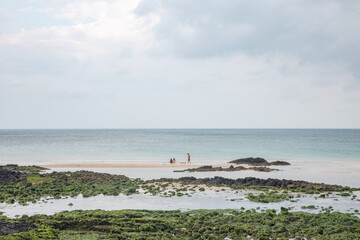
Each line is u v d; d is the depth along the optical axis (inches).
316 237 869.2
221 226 956.0
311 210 1197.7
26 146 5206.7
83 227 909.2
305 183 1752.0
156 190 1621.6
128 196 1499.8
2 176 1856.5
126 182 1823.3
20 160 3134.8
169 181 1855.3
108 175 2050.9
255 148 4746.6
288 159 3280.0
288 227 957.8
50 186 1663.4
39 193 1528.1
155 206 1294.3
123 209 1224.2
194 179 1893.5
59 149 4530.0
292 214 1077.8
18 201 1379.2
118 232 884.0
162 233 895.1
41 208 1253.1
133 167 2623.0
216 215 1117.1
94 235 836.0
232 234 898.1
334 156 3575.3
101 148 4699.8
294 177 2114.9
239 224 995.9
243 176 2160.4
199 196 1488.7
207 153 3905.0
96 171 2390.5
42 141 6958.7
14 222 867.4
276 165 2760.8
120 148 4692.4
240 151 4197.8
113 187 1670.8
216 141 7062.0
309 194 1521.9
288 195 1486.2
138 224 949.2
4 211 1197.1
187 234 904.3
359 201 1362.0
